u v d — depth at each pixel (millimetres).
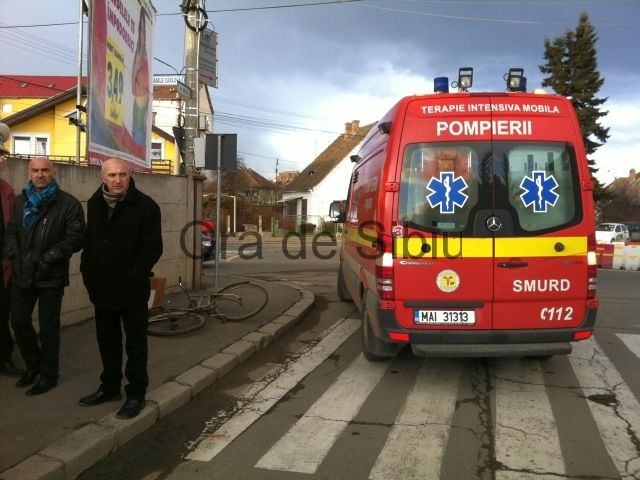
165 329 6492
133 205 3949
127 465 3520
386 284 4695
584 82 36719
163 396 4395
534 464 3531
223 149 8883
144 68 9242
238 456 3648
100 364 5066
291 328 7359
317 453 3691
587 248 4652
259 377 5344
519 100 4707
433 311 4660
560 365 5754
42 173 4215
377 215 4906
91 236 3975
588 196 4664
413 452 3705
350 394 4863
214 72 10719
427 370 5566
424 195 4668
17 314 4320
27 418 3879
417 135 4695
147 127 9492
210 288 9859
